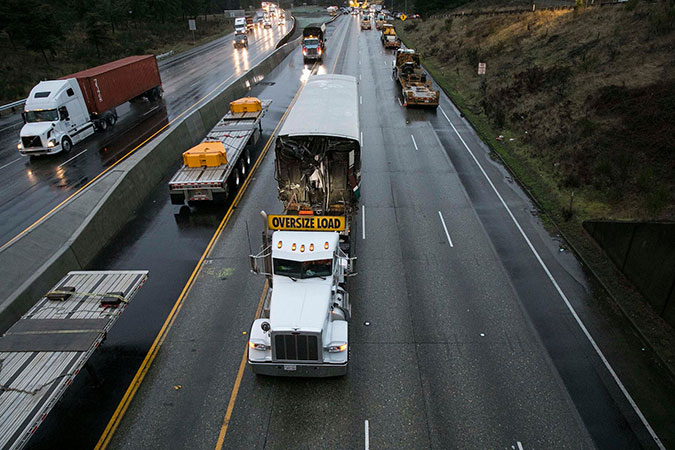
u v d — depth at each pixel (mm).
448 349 11180
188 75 47719
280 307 10062
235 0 150500
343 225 11352
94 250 15453
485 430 9047
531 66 34562
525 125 26672
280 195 16078
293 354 9633
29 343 8898
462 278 13984
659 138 19625
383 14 117375
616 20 33844
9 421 7172
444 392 9945
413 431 9016
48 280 12969
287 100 35688
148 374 10477
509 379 10289
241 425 9172
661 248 12203
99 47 58312
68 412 9500
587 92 26094
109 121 30234
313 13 143625
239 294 13289
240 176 21375
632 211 16906
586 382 10234
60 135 25047
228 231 16922
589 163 20500
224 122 25344
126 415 9422
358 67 47969
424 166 22766
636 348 11266
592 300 13031
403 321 12141
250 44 72500
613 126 21891
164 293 13367
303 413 9438
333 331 9961
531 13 47969
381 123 29594
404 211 18203
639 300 12945
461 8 79625
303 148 15258
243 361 10859
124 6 76438
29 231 15547
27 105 24812
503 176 21594
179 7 90438
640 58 26922
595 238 15781
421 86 33969
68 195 20109
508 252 15391
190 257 15266
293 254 10617
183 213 18484
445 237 16297
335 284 11234
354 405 9625
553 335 11656
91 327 9352
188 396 9883
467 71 41750
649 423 9234
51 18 51312
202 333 11773
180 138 25250
